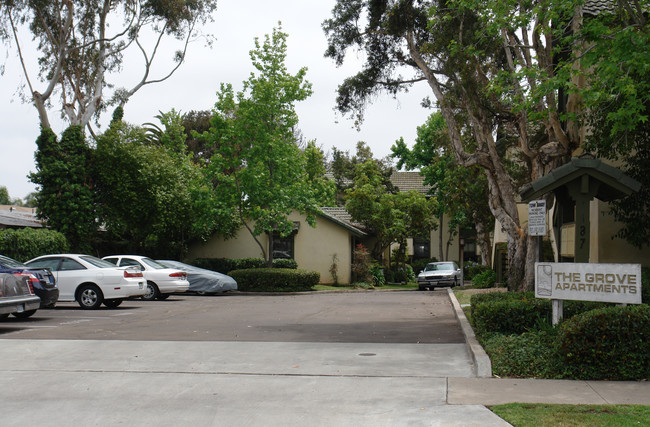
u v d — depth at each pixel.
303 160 29.44
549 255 23.08
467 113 18.34
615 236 14.54
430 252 47.25
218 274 25.62
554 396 6.80
